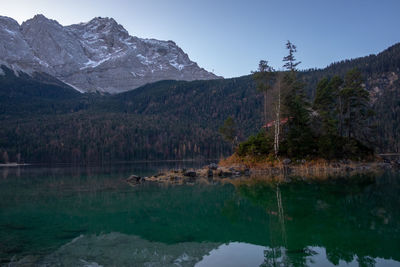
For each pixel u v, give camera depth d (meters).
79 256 7.84
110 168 64.94
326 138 38.88
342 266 6.55
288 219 11.15
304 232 9.32
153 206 15.11
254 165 37.66
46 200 17.97
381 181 22.25
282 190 18.92
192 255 7.74
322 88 46.09
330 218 10.95
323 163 36.81
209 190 20.55
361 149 43.59
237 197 16.89
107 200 17.53
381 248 7.63
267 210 12.95
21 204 16.50
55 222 11.92
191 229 10.38
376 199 14.63
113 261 7.39
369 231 9.12
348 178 25.09
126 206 15.31
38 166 87.94
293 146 38.16
